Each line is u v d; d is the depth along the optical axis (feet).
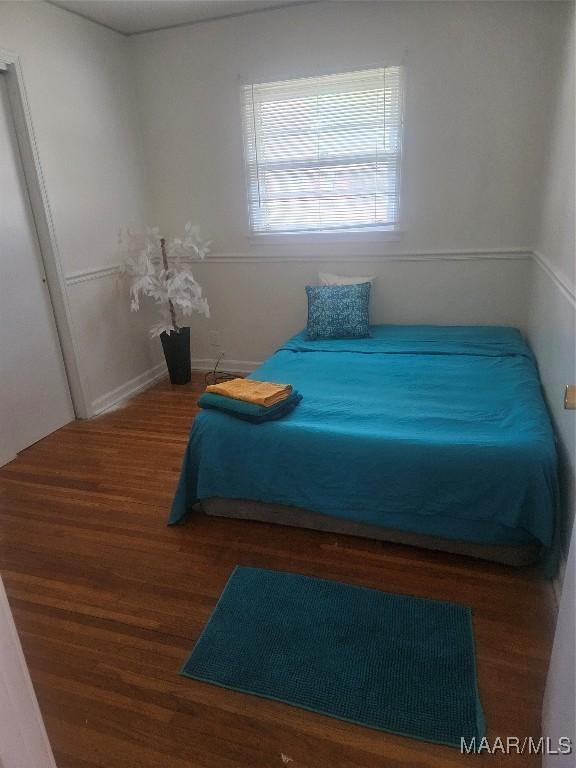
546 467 5.97
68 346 10.98
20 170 9.77
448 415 7.27
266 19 10.96
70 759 4.44
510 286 11.26
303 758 4.36
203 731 4.62
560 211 8.14
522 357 9.50
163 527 7.61
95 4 10.13
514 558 6.38
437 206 11.19
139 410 11.93
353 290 11.43
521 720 4.57
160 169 12.97
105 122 11.55
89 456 9.84
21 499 8.48
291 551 6.95
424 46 10.23
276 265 12.76
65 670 5.30
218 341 13.99
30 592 6.42
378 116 10.98
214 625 5.75
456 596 5.99
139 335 13.19
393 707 4.73
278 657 5.31
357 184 11.58
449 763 4.26
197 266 13.47
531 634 5.42
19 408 10.05
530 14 9.55
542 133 10.13
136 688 5.06
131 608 6.09
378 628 5.59
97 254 11.57
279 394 7.52
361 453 6.63
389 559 6.70
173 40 11.75
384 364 9.53
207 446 7.37
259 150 12.00
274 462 7.07
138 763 4.38
